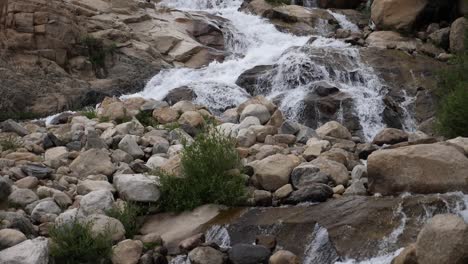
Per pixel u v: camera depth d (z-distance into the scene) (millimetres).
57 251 7340
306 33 17922
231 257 7273
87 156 9391
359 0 20156
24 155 9953
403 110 12852
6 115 13484
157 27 16984
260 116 11391
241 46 17562
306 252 7305
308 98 12656
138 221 8289
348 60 14430
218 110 13352
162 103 12445
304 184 8469
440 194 7648
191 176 8562
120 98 14086
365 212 7484
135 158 9898
